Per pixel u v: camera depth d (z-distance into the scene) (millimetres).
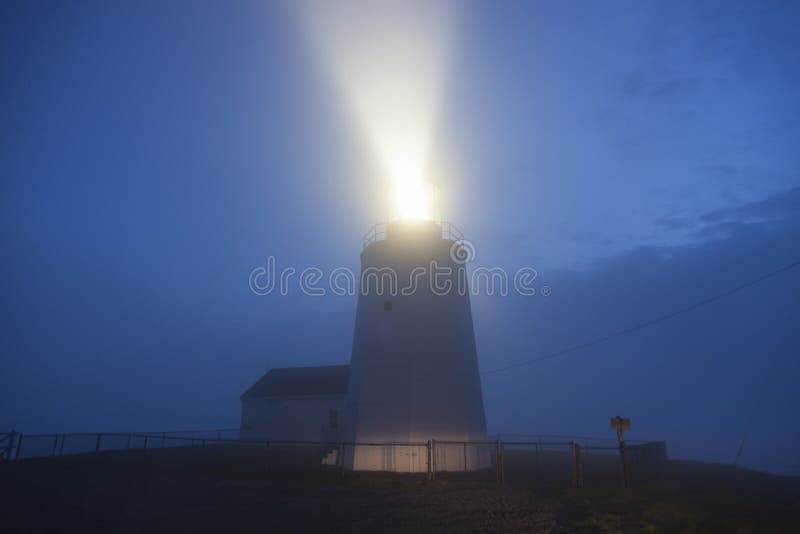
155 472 20312
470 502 14266
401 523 11594
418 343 22953
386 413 22391
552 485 17531
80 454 27656
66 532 10398
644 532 10805
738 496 15672
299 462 25828
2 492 15070
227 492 15570
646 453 20250
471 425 22891
